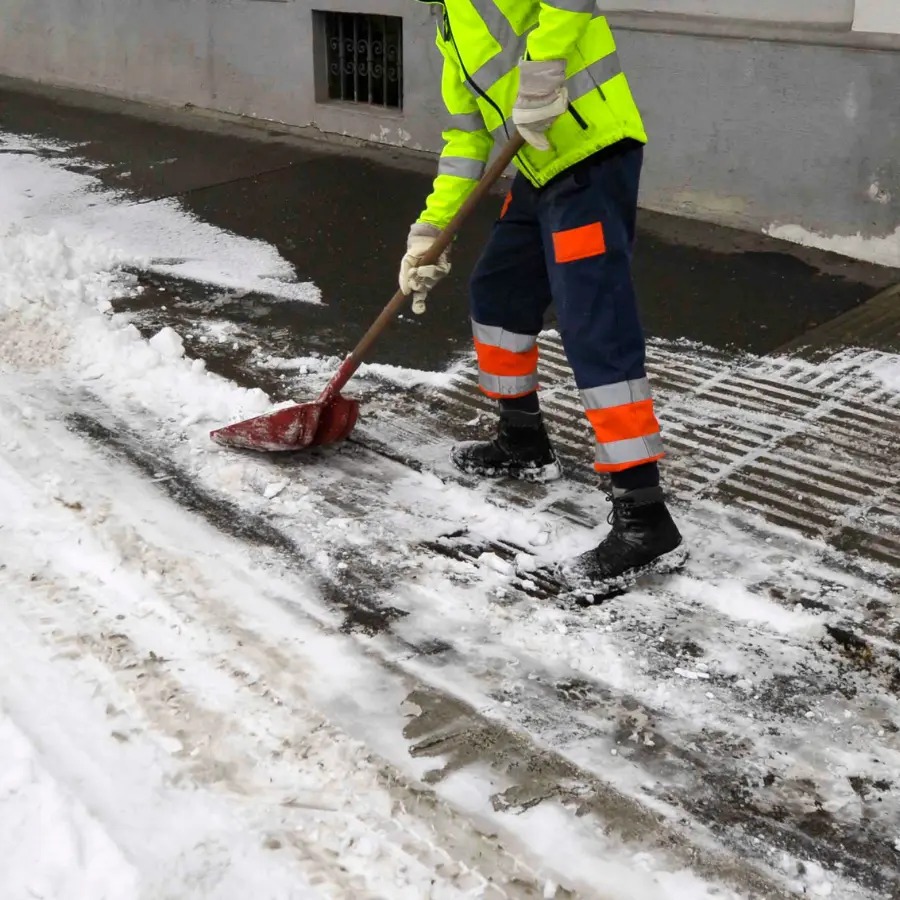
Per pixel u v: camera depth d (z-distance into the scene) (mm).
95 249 5805
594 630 3025
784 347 4723
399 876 2250
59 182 7199
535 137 2885
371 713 2709
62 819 2332
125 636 2959
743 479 3738
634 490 3186
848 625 3025
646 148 6309
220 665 2861
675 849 2342
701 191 6160
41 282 5234
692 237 6004
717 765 2562
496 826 2387
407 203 6707
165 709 2699
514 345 3561
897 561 3289
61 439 3992
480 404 4312
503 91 3072
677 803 2459
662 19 5957
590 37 2990
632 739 2645
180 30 8859
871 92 5316
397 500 3660
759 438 3992
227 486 3723
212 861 2252
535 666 2887
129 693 2746
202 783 2475
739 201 6020
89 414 4188
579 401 4340
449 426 4145
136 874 2191
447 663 2895
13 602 3084
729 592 3162
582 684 2828
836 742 2629
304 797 2451
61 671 2816
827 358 4602
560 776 2529
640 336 3135
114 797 2410
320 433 3873
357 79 8031
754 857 2322
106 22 9430
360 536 3449
